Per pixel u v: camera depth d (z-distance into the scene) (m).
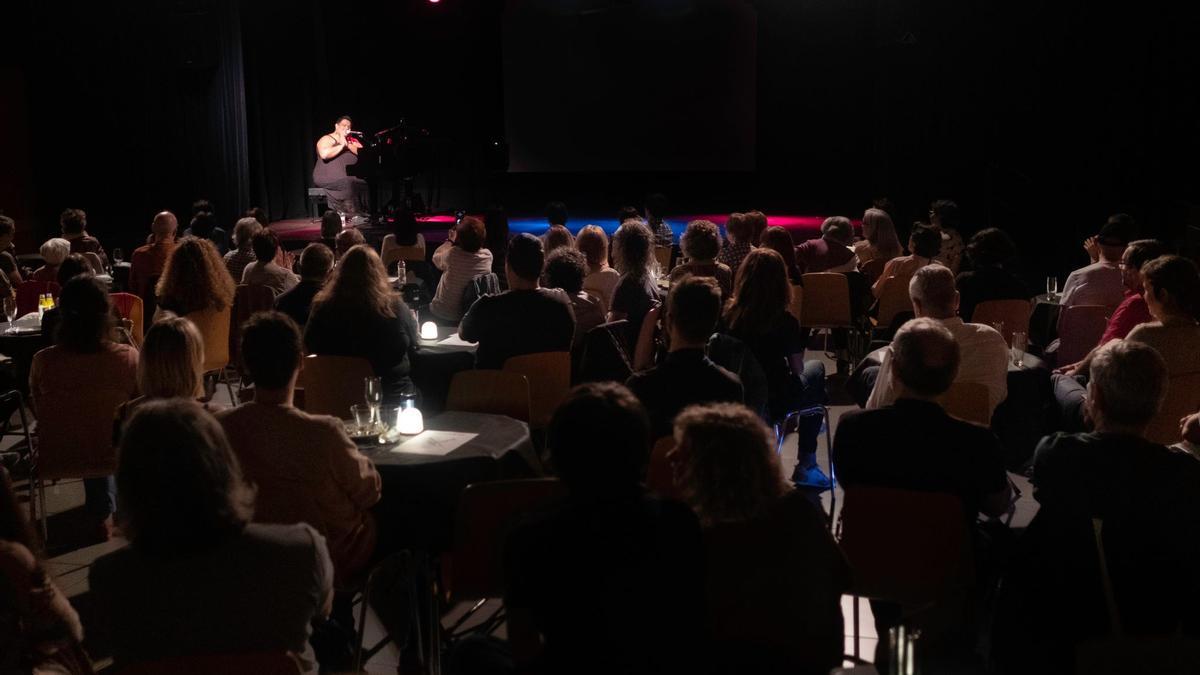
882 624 2.94
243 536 2.02
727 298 4.94
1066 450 2.46
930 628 2.67
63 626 2.14
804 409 4.48
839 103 14.73
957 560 2.54
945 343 2.68
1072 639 2.43
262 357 2.71
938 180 12.81
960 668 3.03
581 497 1.92
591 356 4.45
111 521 4.32
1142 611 2.40
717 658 2.12
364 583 2.99
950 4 12.23
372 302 4.16
